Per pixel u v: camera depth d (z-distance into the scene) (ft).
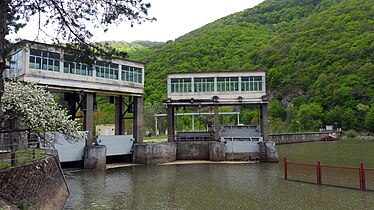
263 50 505.66
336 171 118.93
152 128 313.32
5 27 42.55
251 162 160.56
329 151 212.84
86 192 90.94
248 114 393.70
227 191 91.35
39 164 63.62
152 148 157.79
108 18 48.88
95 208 72.64
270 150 161.68
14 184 50.26
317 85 420.77
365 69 399.44
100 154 137.28
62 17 48.78
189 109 330.54
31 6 48.24
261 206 73.87
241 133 188.34
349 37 464.65
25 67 119.44
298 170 125.80
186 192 90.89
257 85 175.63
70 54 51.98
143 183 105.70
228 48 520.01
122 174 125.70
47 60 126.11
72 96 149.59
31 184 56.03
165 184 103.81
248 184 101.14
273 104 436.35
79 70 136.87
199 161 167.22
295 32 548.31
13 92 71.82
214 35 579.48
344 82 402.11
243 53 508.94
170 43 578.25
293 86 443.32
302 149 236.84
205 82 178.50
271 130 389.19
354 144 270.67
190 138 187.73
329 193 84.64
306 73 447.42
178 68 419.13
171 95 179.11
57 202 69.51
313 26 534.78
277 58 488.44
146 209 72.38
